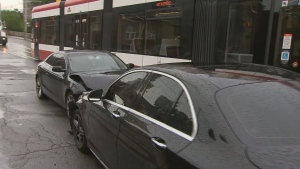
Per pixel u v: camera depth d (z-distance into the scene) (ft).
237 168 6.83
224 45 22.09
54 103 27.99
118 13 34.01
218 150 7.38
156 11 28.12
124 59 32.96
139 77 11.91
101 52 26.61
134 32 31.32
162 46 27.45
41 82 28.91
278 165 6.73
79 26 44.09
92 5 40.14
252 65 11.41
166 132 8.87
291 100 8.74
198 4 23.88
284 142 7.54
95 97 14.38
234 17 21.44
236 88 8.89
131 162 10.09
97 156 13.50
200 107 8.39
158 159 8.52
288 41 18.37
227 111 8.16
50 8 56.59
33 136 19.03
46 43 58.49
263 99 8.64
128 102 11.64
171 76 10.11
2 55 85.81
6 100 28.84
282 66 18.66
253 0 20.13
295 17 18.02
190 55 24.56
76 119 17.04
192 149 7.75
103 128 12.58
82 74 22.30
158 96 10.21
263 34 19.58
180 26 25.41
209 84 8.99
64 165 15.05
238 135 7.63
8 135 19.10
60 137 18.97
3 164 14.97
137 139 9.77
